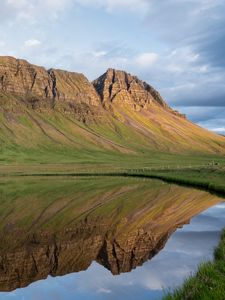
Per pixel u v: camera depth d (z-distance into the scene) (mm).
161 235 31781
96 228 35312
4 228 35531
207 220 38531
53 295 18953
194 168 112938
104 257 25562
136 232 33250
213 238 30453
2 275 22250
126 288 19531
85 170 135000
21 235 32562
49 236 32156
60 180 91250
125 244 28969
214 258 23750
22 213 43938
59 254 26531
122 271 22375
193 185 73438
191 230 33719
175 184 77750
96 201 53688
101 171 125125
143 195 59594
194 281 17141
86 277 21578
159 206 48312
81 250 27469
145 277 21094
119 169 139000
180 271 21781
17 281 21172
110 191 65938
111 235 32188
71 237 31719
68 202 52812
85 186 75188
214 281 16594
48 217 41438
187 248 27203
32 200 54781
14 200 54719
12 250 27688
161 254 25750
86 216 41906
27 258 25609
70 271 22750
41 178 98125
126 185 76812
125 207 48125
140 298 18016
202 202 50969
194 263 23250
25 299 18547
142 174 102812
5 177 101750
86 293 19094
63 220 39688
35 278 21594
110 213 43750
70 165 184250
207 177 81125
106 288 19625
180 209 45781
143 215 42156
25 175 109562
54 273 22469
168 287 18984
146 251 26781
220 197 56000
